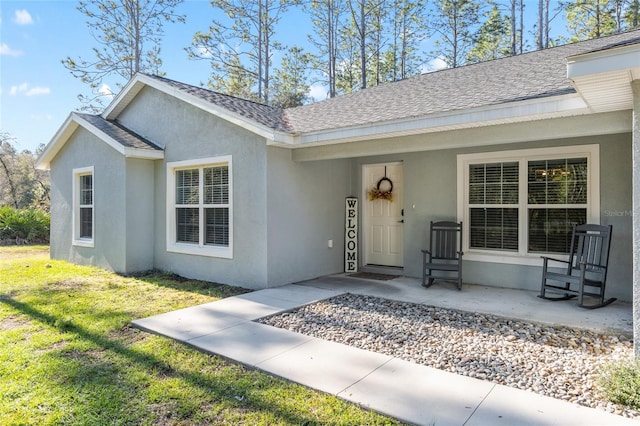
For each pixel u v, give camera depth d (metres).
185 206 7.95
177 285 7.00
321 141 6.20
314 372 3.29
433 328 4.48
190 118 7.70
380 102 7.28
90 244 8.93
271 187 6.60
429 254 6.76
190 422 2.61
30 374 3.31
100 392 3.02
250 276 6.76
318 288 6.56
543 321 4.60
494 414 2.60
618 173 5.62
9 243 14.62
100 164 8.62
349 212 8.19
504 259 6.56
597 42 6.76
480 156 6.77
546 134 4.67
